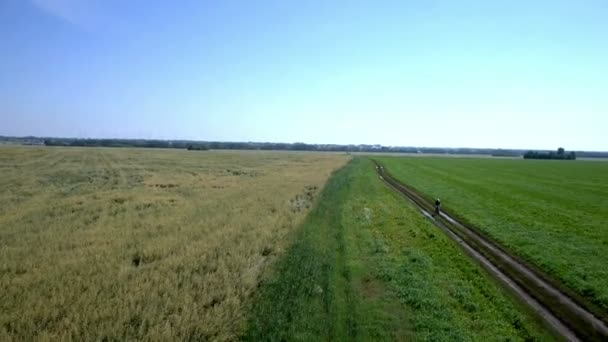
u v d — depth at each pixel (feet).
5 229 64.18
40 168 191.52
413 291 44.09
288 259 52.29
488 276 50.39
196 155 375.04
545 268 53.21
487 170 259.80
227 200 99.71
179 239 59.21
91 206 87.86
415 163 336.08
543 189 145.89
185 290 39.24
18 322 31.91
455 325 36.58
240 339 32.45
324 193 117.50
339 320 36.45
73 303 35.83
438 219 89.61
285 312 37.06
